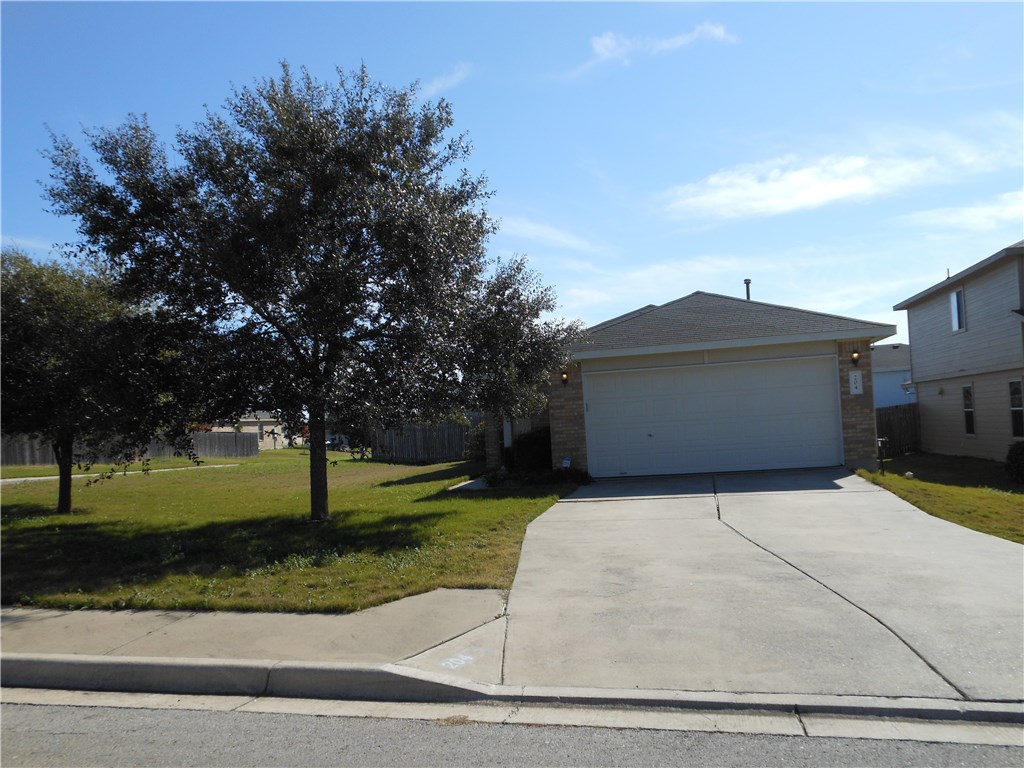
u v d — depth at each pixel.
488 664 5.28
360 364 9.54
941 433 24.36
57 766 4.13
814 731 4.27
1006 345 19.91
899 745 4.06
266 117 9.35
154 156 9.35
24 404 12.24
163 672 5.36
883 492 11.83
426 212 9.13
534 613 6.28
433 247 9.07
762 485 13.10
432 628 6.00
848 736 4.19
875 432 14.94
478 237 10.17
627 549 8.45
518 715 4.64
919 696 4.51
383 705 4.94
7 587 7.59
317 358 9.85
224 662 5.33
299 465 29.58
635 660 5.23
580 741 4.24
